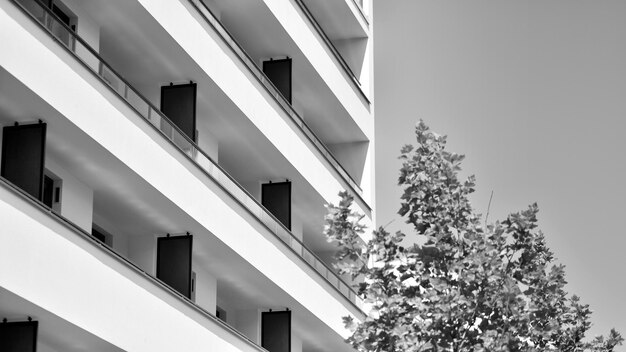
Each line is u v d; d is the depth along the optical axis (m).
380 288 20.78
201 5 28.03
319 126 40.12
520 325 20.55
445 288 20.27
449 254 20.48
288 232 32.06
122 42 26.39
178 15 26.41
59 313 20.53
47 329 21.39
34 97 20.53
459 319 20.05
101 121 22.56
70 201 23.80
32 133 21.33
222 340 27.20
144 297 23.56
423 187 21.06
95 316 21.67
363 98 41.03
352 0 40.94
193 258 29.11
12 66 19.73
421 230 21.09
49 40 20.78
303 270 32.94
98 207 25.77
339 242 21.03
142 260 27.28
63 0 24.36
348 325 21.00
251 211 29.61
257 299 32.25
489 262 20.20
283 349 32.69
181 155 25.92
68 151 22.88
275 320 32.91
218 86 28.42
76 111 21.70
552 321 22.23
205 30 27.72
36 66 20.41
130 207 25.81
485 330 20.20
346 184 37.97
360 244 21.42
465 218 21.03
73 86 21.58
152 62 27.33
